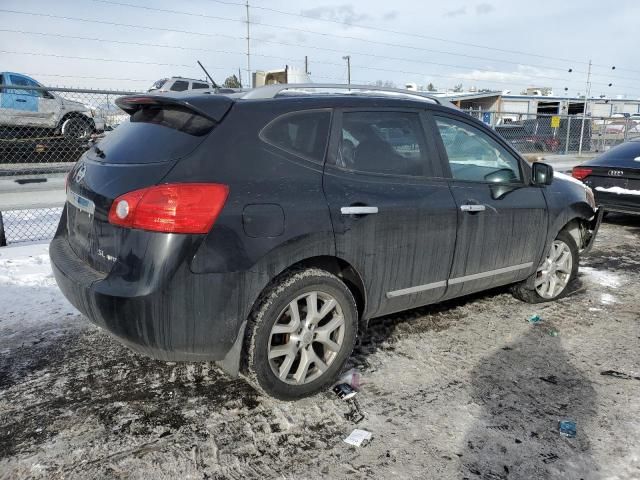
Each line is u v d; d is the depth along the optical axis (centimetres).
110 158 289
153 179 254
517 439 269
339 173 306
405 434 272
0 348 361
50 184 730
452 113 379
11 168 814
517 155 416
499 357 360
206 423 278
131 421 279
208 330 260
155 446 259
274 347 285
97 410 289
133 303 247
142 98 303
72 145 1021
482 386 321
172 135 277
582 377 335
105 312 255
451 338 389
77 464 245
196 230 250
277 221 272
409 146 346
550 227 436
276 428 275
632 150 801
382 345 374
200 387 315
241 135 275
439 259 353
